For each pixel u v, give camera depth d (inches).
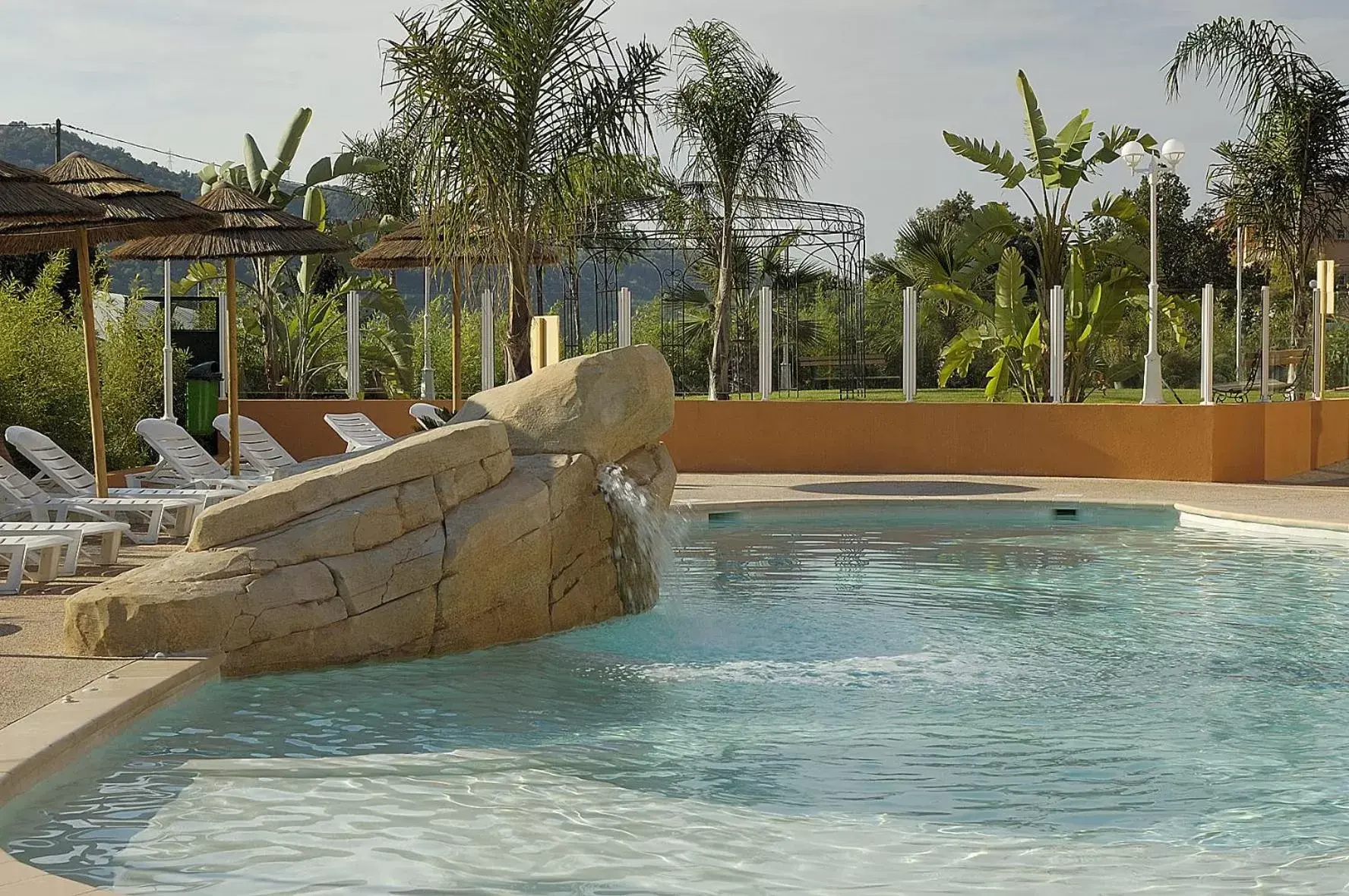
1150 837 193.9
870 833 195.0
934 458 773.9
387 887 172.9
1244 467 732.0
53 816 197.0
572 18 588.7
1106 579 423.8
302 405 815.7
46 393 608.1
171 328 766.5
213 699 266.8
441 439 319.6
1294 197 855.1
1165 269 1706.4
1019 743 242.8
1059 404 754.2
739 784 218.2
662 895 171.0
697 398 840.3
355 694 273.7
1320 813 204.7
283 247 539.8
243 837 190.2
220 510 293.7
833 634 339.9
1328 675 294.7
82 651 276.8
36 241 461.4
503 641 325.7
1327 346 918.4
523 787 215.2
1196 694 278.8
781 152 913.5
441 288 680.4
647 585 372.5
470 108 578.2
